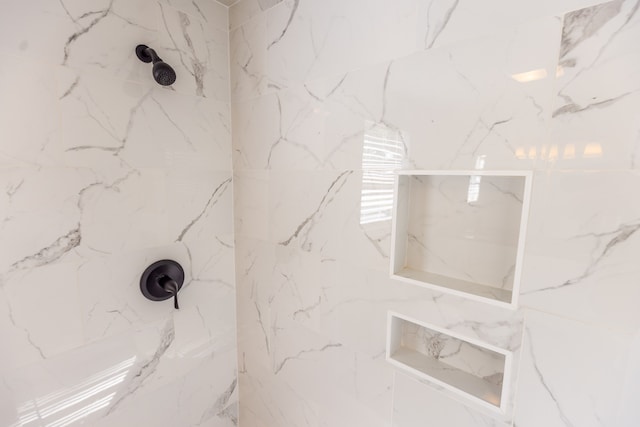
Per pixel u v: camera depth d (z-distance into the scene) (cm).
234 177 123
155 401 110
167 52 100
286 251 107
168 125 103
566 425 60
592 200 54
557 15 54
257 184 114
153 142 100
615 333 53
